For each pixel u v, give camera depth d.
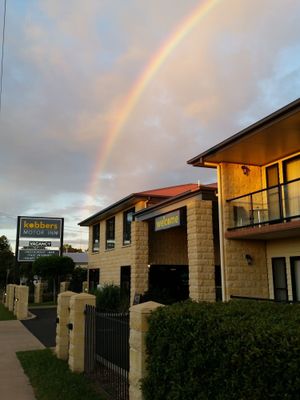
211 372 3.59
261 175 14.47
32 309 25.27
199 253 13.82
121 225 24.28
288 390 2.79
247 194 13.24
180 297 19.81
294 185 12.98
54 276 31.06
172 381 4.18
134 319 5.36
